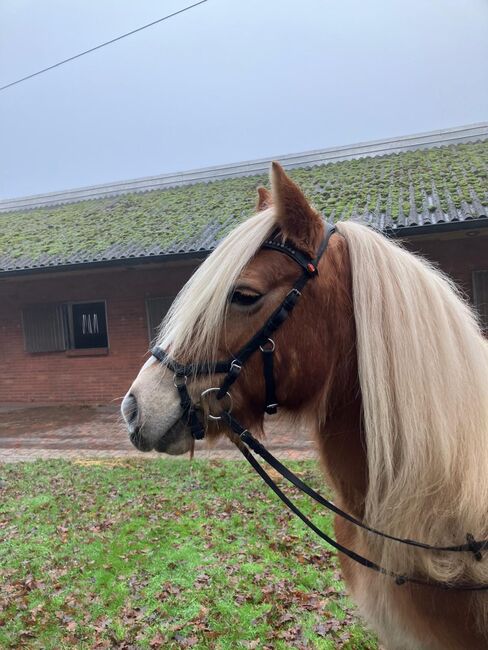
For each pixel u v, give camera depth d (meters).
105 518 4.40
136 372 10.62
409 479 1.24
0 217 15.26
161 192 14.17
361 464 1.43
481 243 8.24
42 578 3.45
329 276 1.36
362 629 2.75
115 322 10.68
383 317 1.29
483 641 1.33
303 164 13.22
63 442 7.44
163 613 2.98
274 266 1.35
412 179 9.25
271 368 1.34
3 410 10.54
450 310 1.36
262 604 3.04
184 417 1.40
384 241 1.42
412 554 1.29
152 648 2.71
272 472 5.36
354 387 1.39
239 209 10.42
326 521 4.04
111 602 3.14
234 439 1.52
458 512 1.26
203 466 5.76
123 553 3.74
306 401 1.40
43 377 11.25
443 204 7.55
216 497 4.73
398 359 1.26
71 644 2.78
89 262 9.05
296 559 3.53
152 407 1.39
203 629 2.83
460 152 10.77
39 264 9.50
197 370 1.37
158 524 4.18
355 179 10.19
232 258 1.34
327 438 1.47
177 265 10.19
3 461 6.49
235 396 1.37
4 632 2.90
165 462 6.02
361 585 1.66
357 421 1.41
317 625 2.80
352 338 1.37
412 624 1.45
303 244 1.35
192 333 1.38
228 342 1.35
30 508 4.71
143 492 4.99
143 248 9.07
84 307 11.39
